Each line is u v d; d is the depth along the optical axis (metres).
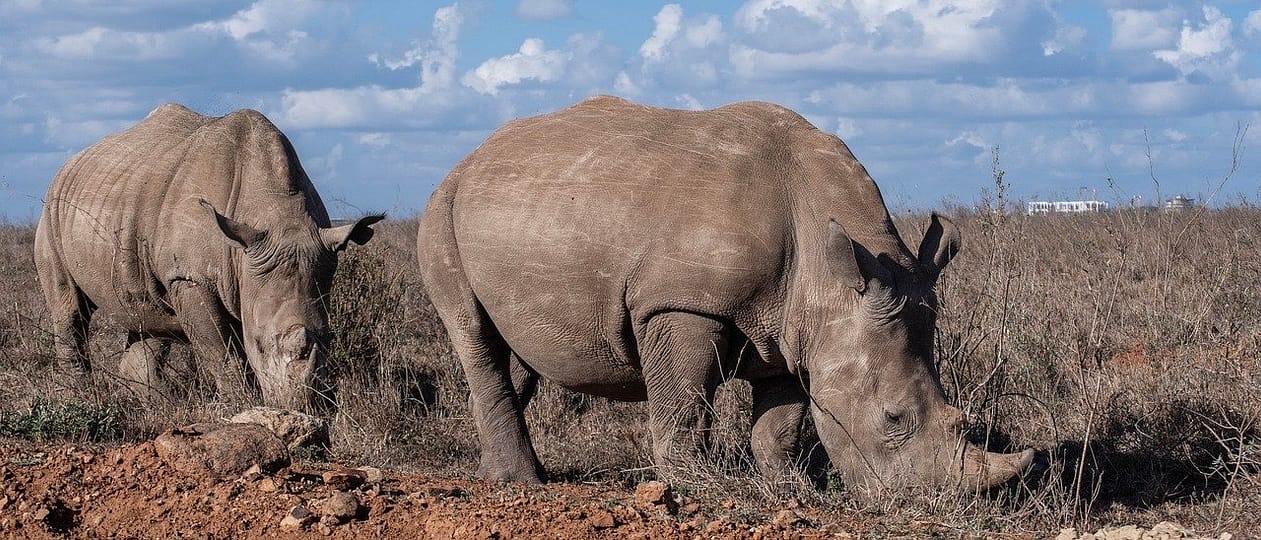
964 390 8.04
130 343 11.62
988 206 9.90
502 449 7.98
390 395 9.26
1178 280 11.61
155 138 11.43
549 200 7.29
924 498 6.52
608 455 8.47
